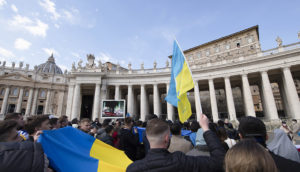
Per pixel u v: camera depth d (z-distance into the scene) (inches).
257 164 54.2
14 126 121.5
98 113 1424.7
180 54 182.1
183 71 171.0
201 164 76.5
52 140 131.1
